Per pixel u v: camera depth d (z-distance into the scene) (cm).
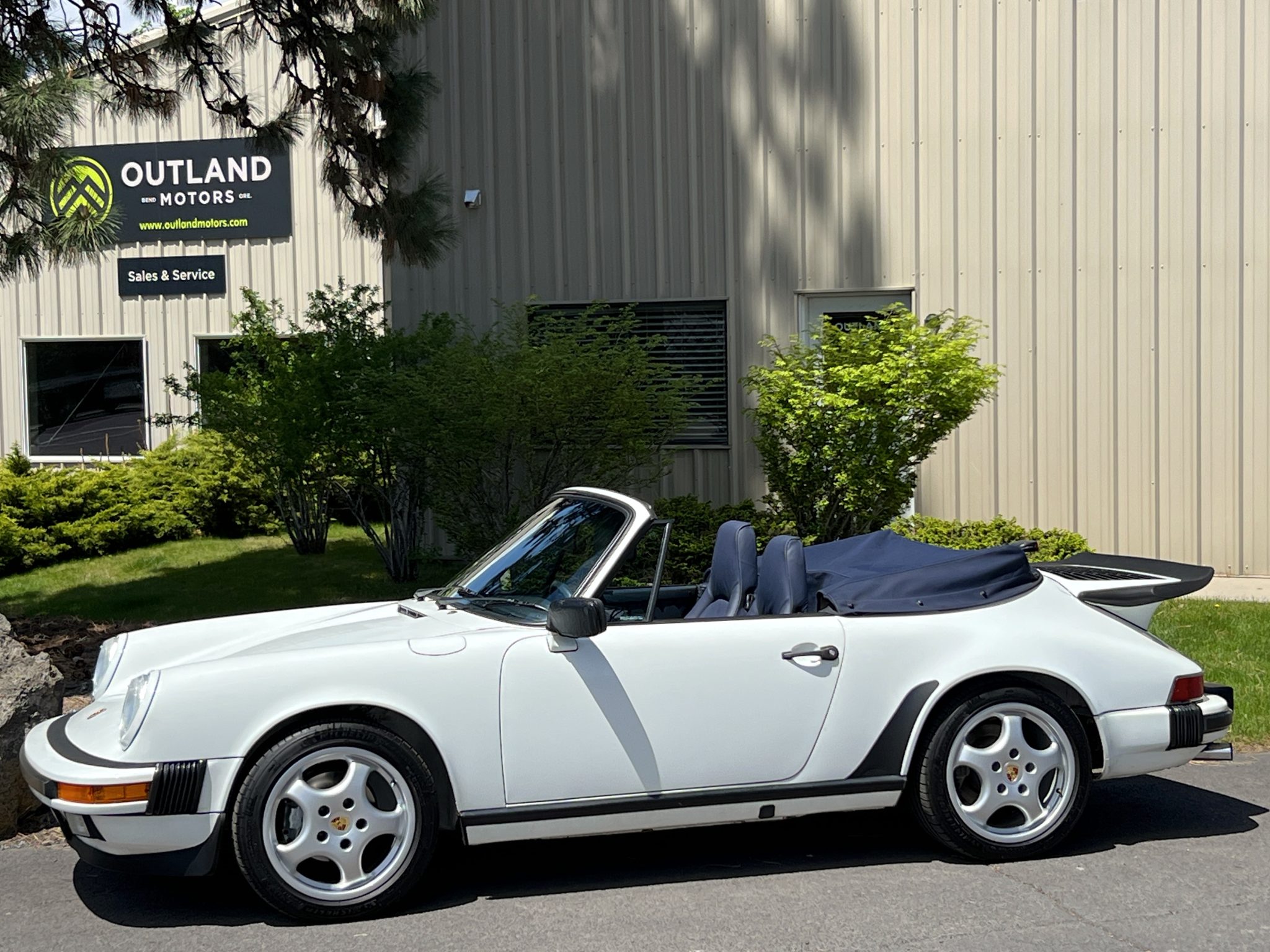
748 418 1227
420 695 433
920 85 1194
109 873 488
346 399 1131
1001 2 1177
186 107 1692
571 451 1019
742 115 1221
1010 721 479
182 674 423
